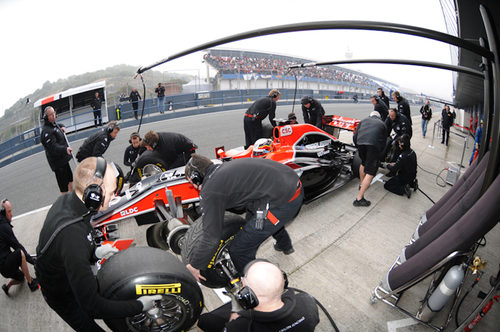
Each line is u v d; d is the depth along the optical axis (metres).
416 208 4.42
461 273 2.12
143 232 3.62
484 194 2.06
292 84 33.19
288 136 4.18
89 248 1.49
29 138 12.75
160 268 1.80
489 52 1.35
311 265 3.12
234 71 28.31
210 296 2.75
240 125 11.69
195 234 2.48
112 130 4.53
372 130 4.06
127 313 1.62
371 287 2.83
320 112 6.32
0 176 8.33
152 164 4.24
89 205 1.44
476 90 9.33
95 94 13.04
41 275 1.50
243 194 2.12
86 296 1.40
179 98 16.88
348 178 4.97
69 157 4.77
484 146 2.80
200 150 7.98
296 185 2.29
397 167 4.62
